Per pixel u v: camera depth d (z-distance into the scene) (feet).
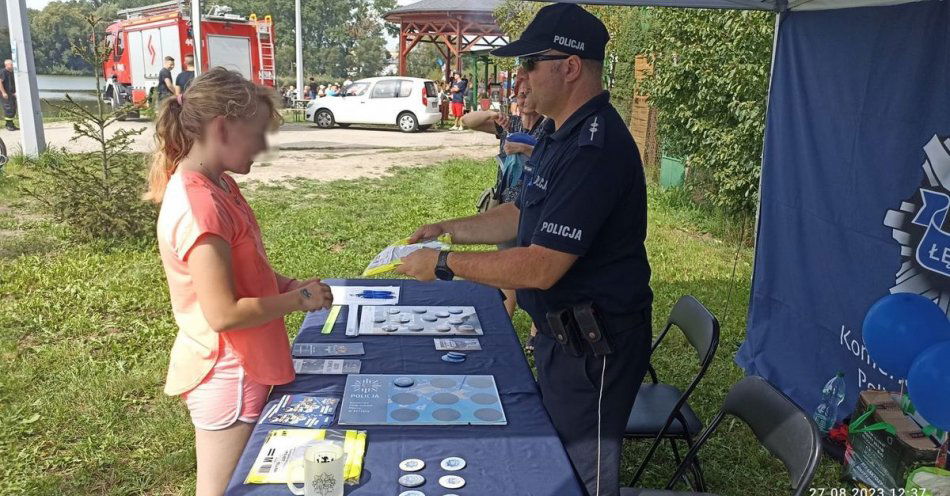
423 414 6.82
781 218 14.65
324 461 5.30
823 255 13.39
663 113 29.50
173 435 12.25
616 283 7.54
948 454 9.96
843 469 11.73
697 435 10.30
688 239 26.68
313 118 70.44
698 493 8.43
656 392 11.01
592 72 7.54
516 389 7.48
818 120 13.43
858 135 12.37
